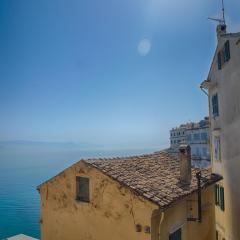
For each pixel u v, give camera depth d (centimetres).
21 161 19125
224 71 2008
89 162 1430
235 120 1841
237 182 1834
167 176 1572
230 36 1867
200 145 6156
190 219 1545
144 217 1231
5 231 3491
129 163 1616
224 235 2083
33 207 4712
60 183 1530
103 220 1359
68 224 1490
